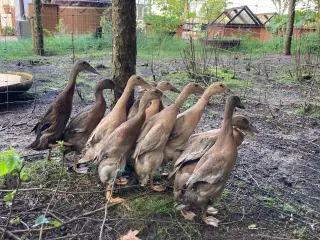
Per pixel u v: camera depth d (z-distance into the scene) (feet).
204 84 10.25
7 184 4.55
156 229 3.81
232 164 3.75
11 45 15.98
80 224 3.86
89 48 17.42
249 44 18.31
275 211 4.22
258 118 7.80
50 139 4.91
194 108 4.32
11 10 24.08
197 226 3.88
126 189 4.52
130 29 5.32
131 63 5.45
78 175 4.85
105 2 21.91
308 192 4.72
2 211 4.02
